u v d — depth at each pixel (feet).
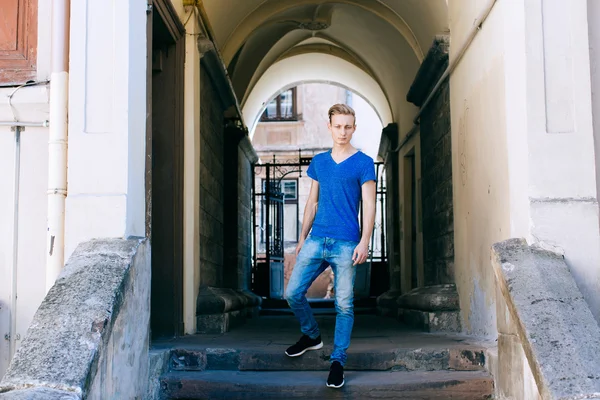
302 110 74.74
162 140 18.74
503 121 14.49
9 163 14.29
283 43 35.60
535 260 11.36
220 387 13.30
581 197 11.72
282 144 74.49
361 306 39.42
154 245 18.29
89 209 12.05
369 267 40.73
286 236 72.64
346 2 30.22
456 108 19.66
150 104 14.01
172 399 13.46
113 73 12.33
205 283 21.70
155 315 18.06
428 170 24.94
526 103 11.85
